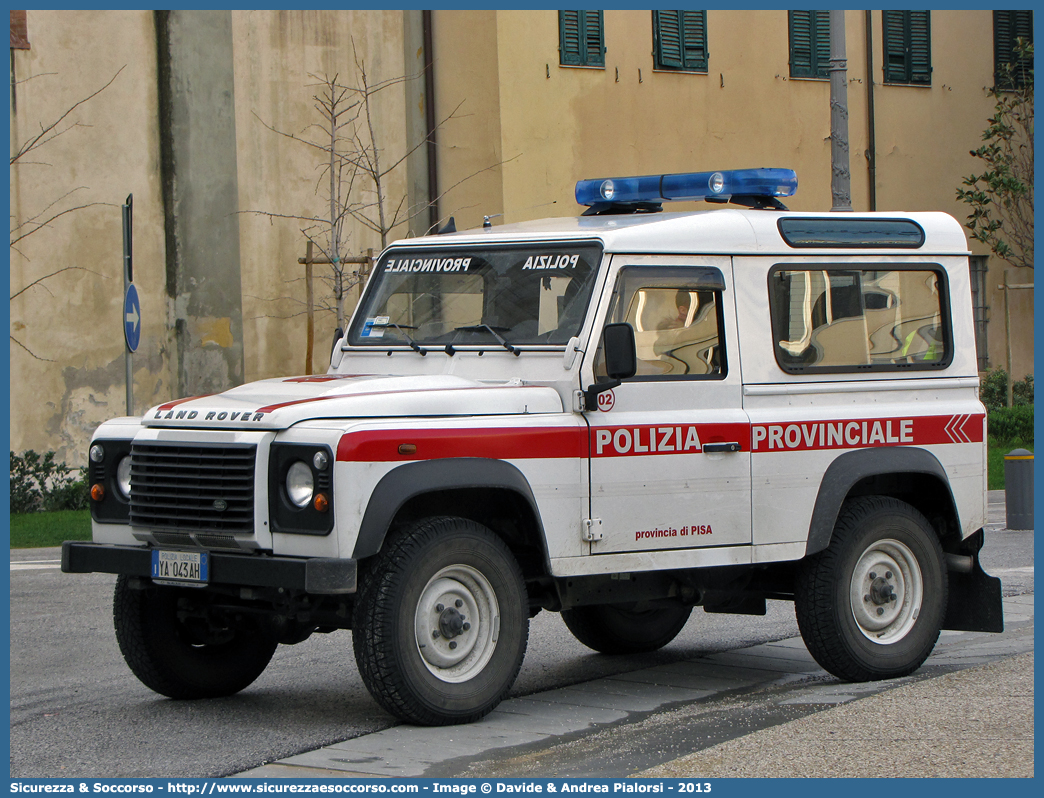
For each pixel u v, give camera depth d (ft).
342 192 76.48
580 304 26.66
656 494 26.84
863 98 93.56
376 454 23.63
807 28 89.86
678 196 30.96
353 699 28.22
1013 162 98.53
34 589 44.19
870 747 21.99
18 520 61.77
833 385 29.35
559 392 26.27
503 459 24.95
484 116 76.64
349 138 73.51
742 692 28.73
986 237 98.02
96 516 26.96
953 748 21.80
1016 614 37.96
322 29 75.72
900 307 30.83
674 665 32.04
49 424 69.77
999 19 100.78
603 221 29.58
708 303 28.02
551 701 27.76
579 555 25.93
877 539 29.50
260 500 24.13
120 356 71.56
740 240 28.50
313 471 23.56
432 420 24.63
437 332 28.73
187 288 72.90
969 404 31.55
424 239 30.17
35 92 69.05
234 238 73.82
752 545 27.99
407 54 77.77
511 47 76.64
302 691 29.19
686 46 84.23
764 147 87.86
